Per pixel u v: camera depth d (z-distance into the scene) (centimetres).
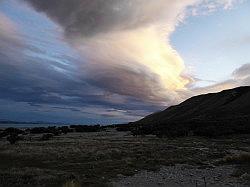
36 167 3475
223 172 3130
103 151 4853
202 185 2516
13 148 5516
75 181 2350
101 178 2805
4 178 2503
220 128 9069
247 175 2859
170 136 8731
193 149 5241
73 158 4212
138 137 9000
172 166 3581
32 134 11444
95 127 14200
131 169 3297
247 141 6912
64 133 12050
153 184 2575
